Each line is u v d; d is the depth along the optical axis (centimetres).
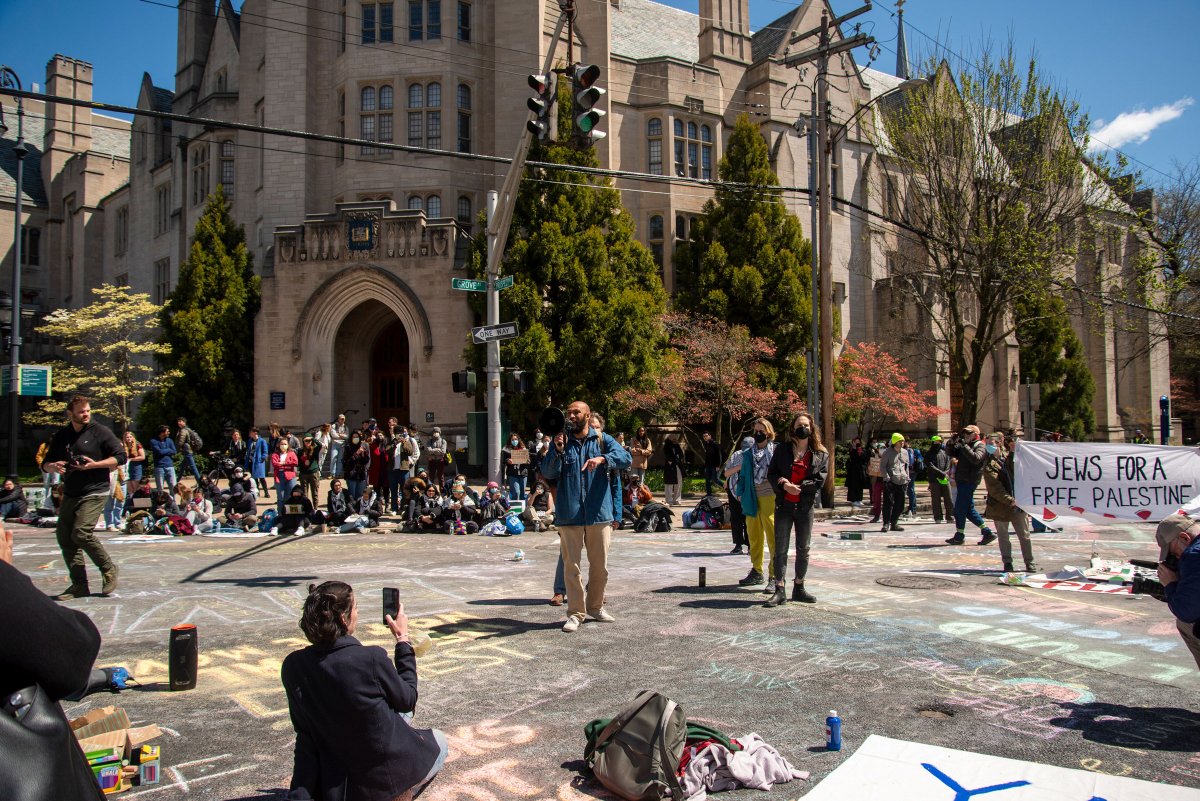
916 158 2359
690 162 3139
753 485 905
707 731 427
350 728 332
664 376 2436
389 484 1820
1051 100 2233
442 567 1077
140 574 1020
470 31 2802
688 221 3125
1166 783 400
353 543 1389
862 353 3097
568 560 718
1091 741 458
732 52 3319
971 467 1305
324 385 2519
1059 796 384
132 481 1661
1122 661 616
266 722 494
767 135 3272
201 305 2723
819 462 820
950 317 2559
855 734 469
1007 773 410
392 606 388
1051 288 2758
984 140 2272
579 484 718
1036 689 550
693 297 2770
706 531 1591
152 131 3978
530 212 2400
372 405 2717
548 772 421
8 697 198
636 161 3064
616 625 727
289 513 1563
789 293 2723
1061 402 3750
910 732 472
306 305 2505
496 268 1557
